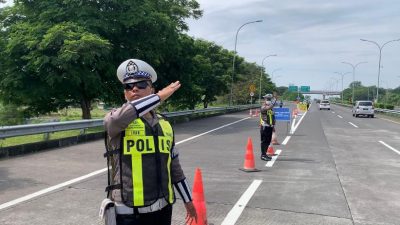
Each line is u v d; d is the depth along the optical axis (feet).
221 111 139.23
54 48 63.72
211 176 30.83
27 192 24.77
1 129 37.04
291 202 23.68
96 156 39.14
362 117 129.70
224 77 152.15
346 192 26.58
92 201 22.91
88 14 68.39
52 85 67.15
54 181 27.89
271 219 20.34
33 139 49.29
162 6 85.87
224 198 24.21
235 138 57.93
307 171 33.76
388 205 23.57
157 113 9.65
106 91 80.43
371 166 36.91
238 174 31.78
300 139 58.85
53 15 68.54
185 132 66.54
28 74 69.26
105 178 29.01
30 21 71.77
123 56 72.84
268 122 38.78
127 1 73.15
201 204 16.88
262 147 39.24
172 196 9.38
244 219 20.21
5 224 18.88
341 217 21.03
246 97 238.48
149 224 8.95
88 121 52.80
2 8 76.13
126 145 8.76
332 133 69.46
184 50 91.50
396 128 83.30
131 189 8.73
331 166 36.47
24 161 35.94
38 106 83.51
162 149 9.01
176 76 91.61
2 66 69.05
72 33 61.72
